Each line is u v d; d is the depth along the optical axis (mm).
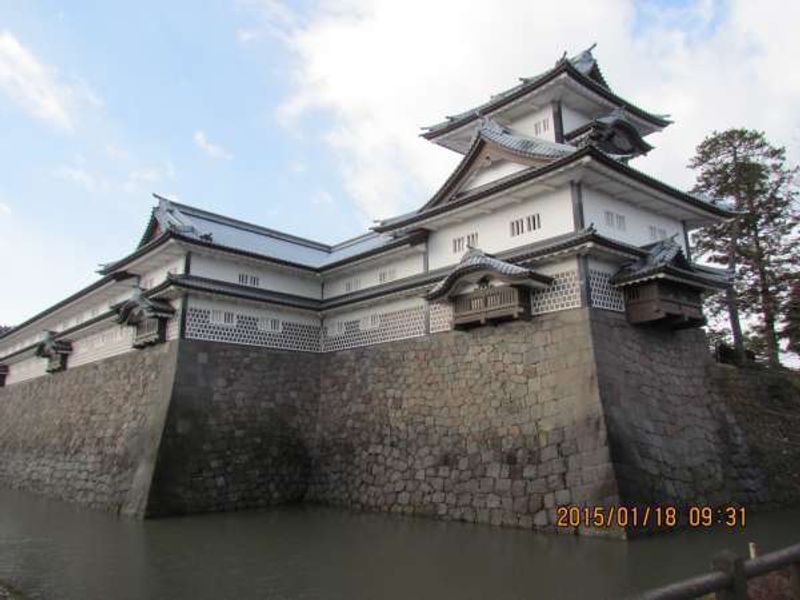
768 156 30234
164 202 27312
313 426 25469
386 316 24016
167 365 22828
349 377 24844
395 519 18969
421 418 20859
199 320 23406
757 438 20797
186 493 20859
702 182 31109
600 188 19422
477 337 19859
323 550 14602
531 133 24016
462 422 19359
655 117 25703
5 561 13977
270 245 30391
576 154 17250
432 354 21359
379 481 21484
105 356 28922
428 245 23359
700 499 16812
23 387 37969
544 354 17688
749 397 22344
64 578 12453
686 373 19516
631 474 15180
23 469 31453
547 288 18234
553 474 16188
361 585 11453
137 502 20469
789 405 23359
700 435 18438
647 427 16703
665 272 17328
